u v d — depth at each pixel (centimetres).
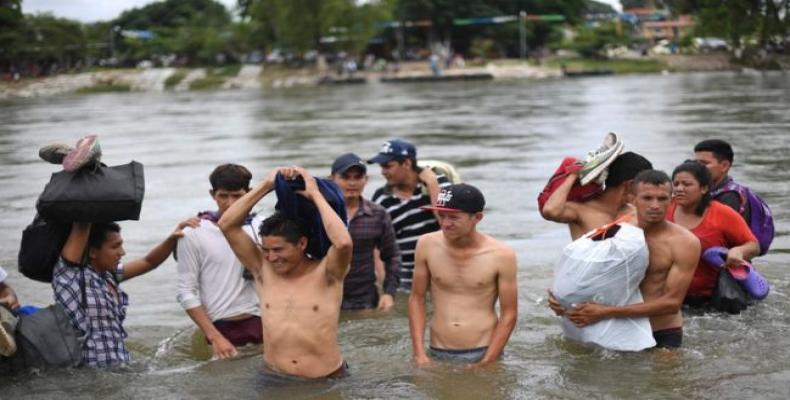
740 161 1627
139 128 3045
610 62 8025
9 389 594
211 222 700
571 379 599
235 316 691
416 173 875
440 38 8888
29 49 8388
